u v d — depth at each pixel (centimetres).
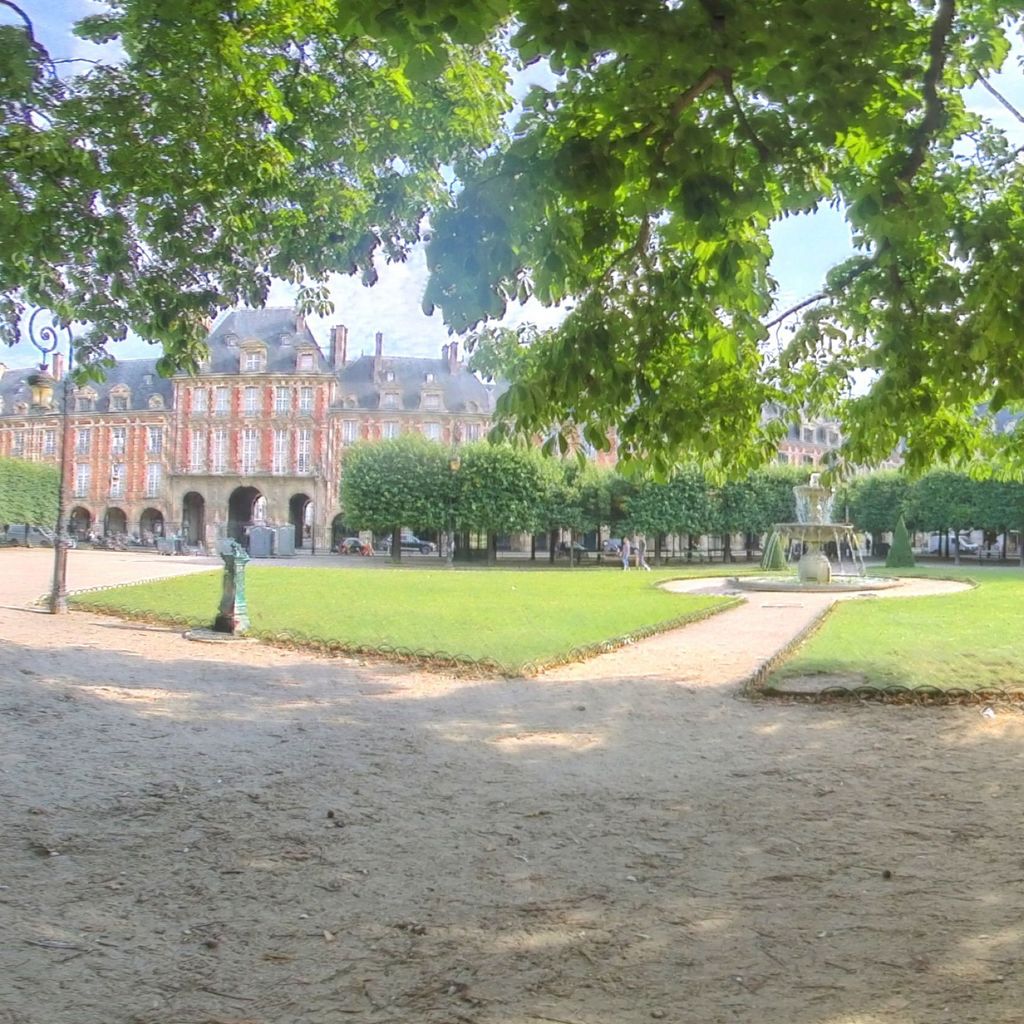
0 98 746
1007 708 888
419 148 889
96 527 7912
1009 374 616
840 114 456
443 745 739
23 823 525
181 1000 327
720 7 390
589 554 5809
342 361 7875
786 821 546
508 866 467
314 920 399
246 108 850
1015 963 356
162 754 696
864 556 6088
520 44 397
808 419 909
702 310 637
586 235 525
